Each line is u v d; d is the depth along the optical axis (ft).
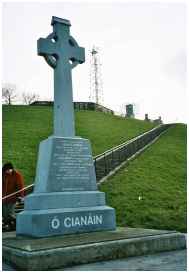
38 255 25.63
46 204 33.37
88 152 37.99
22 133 99.91
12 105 145.07
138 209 50.62
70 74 39.88
